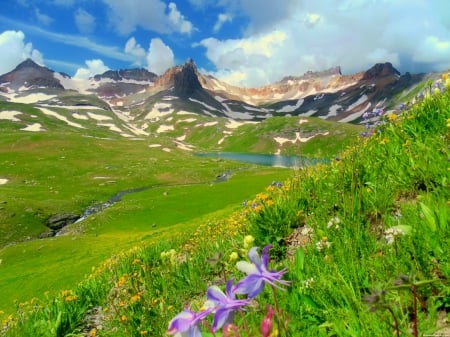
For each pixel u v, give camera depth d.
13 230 64.81
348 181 5.67
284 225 5.98
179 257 10.12
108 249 44.72
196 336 1.26
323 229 4.57
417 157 4.93
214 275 6.88
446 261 2.91
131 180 115.56
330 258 3.75
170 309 6.42
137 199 86.19
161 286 7.29
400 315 2.63
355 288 3.08
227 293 1.38
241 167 143.25
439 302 2.68
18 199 77.06
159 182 115.38
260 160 190.88
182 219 65.56
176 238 15.20
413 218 3.59
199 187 99.62
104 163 138.12
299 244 5.64
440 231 3.04
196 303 5.03
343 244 3.80
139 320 6.47
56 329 8.45
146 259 10.95
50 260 45.66
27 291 33.00
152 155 162.38
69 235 61.12
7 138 164.25
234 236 7.46
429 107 6.17
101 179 116.12
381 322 2.47
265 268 1.39
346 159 6.46
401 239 3.25
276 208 6.16
